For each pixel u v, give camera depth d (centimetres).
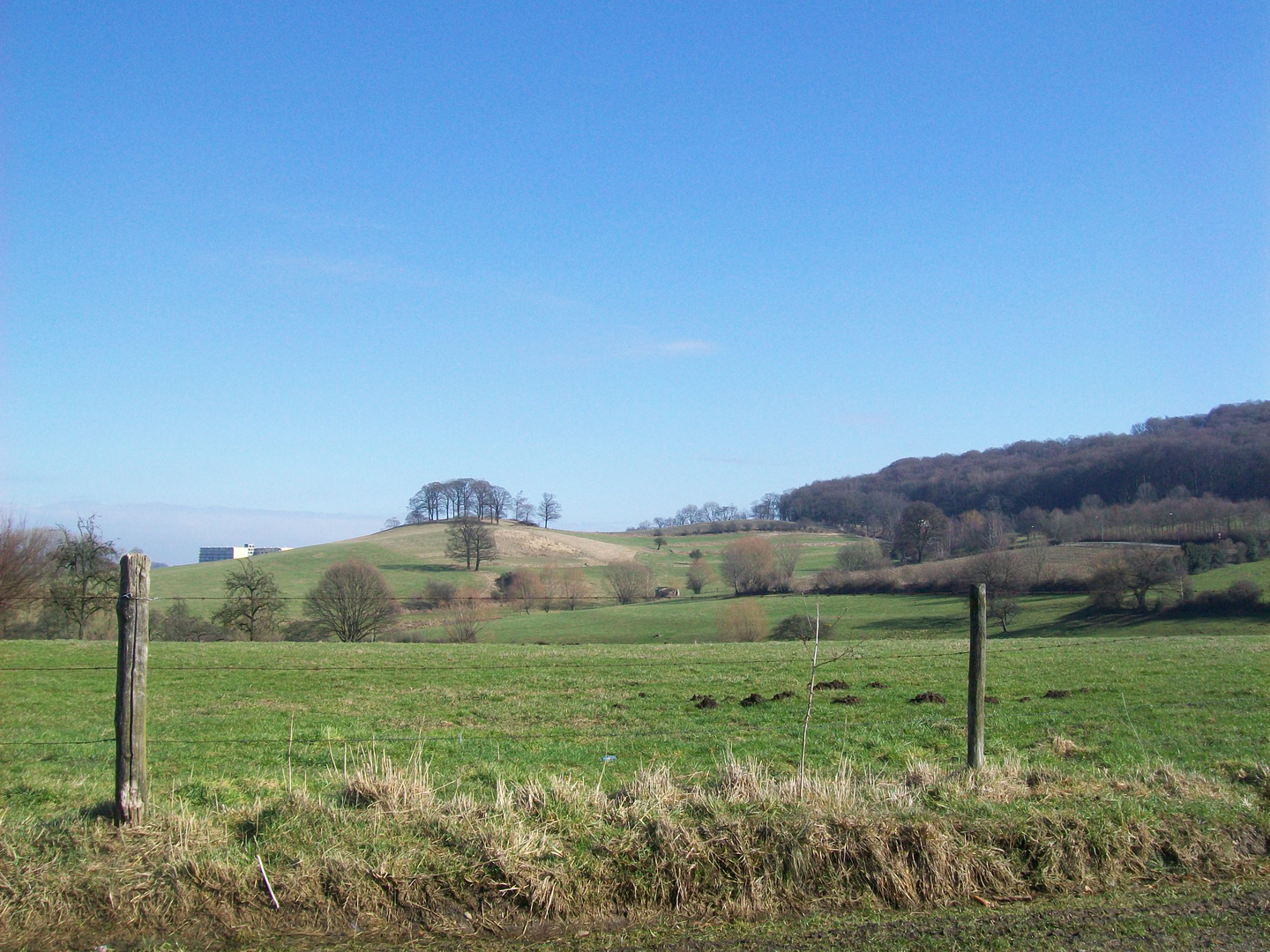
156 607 5528
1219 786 884
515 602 6944
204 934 598
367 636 5278
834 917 635
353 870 637
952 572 5831
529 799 746
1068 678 2042
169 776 1061
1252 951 578
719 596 7056
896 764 1188
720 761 1179
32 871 620
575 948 583
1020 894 678
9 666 2427
